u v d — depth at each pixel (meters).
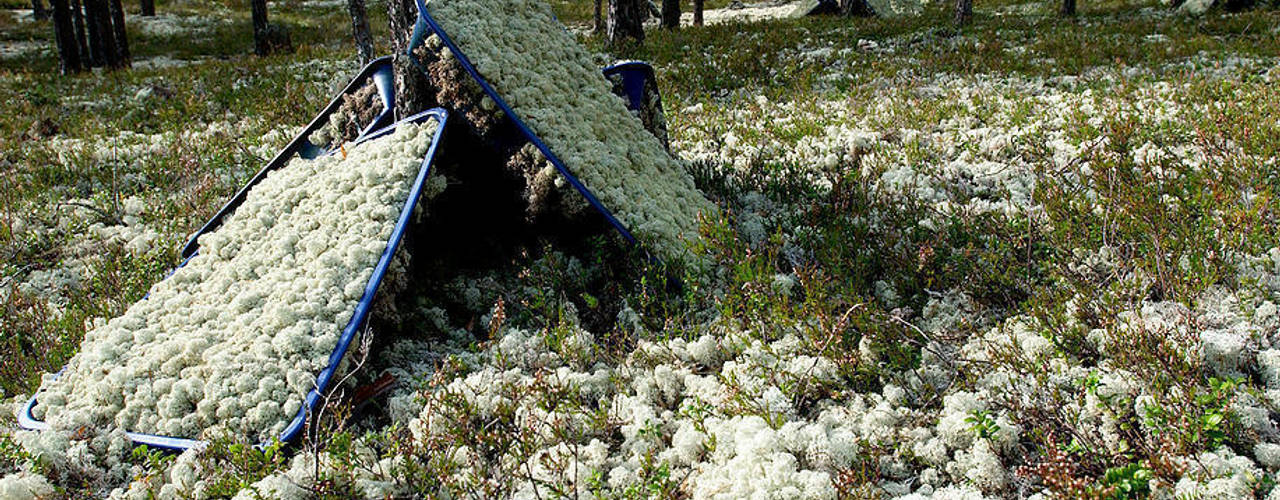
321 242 4.21
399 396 3.80
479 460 3.34
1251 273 3.92
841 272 4.39
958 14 16.72
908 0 23.52
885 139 7.49
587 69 5.65
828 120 8.44
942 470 3.10
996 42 13.25
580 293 4.59
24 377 4.40
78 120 11.14
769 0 30.66
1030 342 3.61
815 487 2.88
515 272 4.86
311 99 11.35
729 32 16.91
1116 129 6.15
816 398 3.61
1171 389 3.16
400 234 4.10
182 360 3.80
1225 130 6.06
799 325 3.95
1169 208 4.71
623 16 15.80
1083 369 3.42
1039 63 11.17
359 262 4.02
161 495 3.23
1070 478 2.63
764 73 11.85
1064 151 6.45
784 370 3.70
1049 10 22.16
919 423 3.31
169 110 11.06
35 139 9.88
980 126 7.80
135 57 22.77
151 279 5.38
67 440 3.53
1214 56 10.91
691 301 4.25
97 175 7.68
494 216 4.95
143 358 3.86
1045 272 4.26
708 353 3.92
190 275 4.48
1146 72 10.01
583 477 3.19
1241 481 2.63
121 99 12.59
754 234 5.20
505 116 4.57
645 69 6.17
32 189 7.36
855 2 21.27
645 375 3.84
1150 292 3.98
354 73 12.56
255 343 3.74
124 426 3.63
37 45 24.92
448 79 4.64
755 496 2.87
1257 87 8.27
